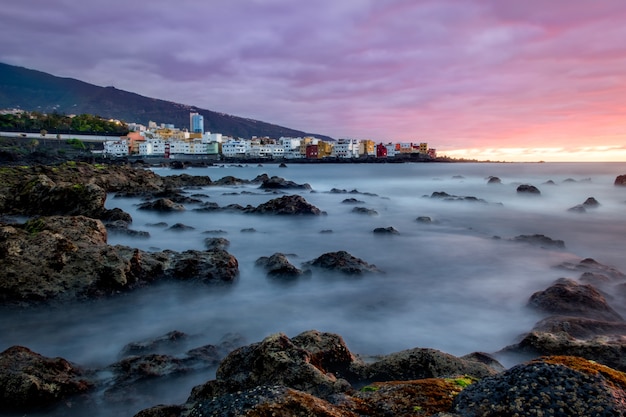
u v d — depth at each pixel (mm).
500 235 30312
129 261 15844
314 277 18578
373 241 27453
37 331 13172
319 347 8945
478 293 17188
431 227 33125
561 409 4145
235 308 15398
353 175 112250
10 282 14023
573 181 78625
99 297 14750
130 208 39156
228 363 8461
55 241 15461
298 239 27906
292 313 15047
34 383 8406
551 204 48094
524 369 4672
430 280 19000
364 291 17344
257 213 36125
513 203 49188
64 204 30250
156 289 16125
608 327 11711
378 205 46500
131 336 13062
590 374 4465
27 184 32062
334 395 5445
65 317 14000
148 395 9203
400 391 5430
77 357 11742
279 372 7734
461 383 5625
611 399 4145
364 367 8773
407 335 13383
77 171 51969
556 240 25578
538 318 13883
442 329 13805
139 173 62281
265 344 8289
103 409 8664
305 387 7441
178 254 17922
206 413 4457
